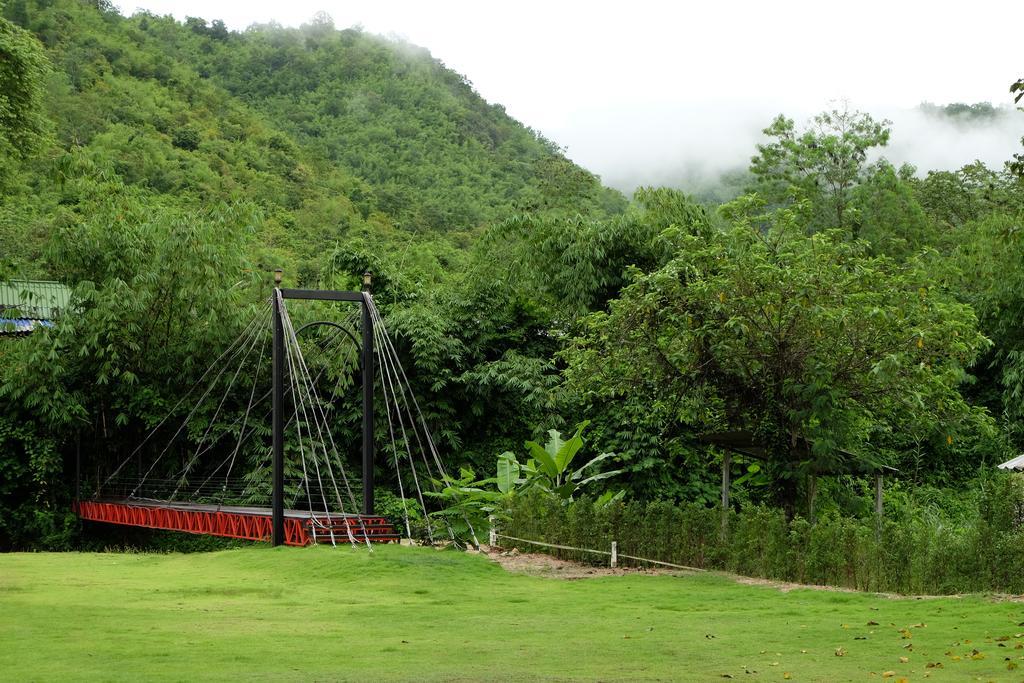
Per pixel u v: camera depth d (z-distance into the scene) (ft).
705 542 52.21
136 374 89.56
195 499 88.02
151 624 34.58
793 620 35.53
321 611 39.19
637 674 25.43
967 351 54.75
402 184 270.87
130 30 309.83
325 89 341.21
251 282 95.30
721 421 62.28
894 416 58.54
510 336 91.81
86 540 86.94
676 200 90.84
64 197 152.66
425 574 50.55
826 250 55.93
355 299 70.18
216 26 370.73
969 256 91.40
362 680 24.43
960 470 91.45
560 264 89.45
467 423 92.94
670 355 56.24
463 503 69.31
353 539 62.59
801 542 47.73
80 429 86.33
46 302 100.01
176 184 197.57
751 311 53.67
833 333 52.54
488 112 384.27
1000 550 41.24
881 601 39.86
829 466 54.13
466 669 26.20
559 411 88.74
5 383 82.17
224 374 90.79
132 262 88.79
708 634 32.48
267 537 67.36
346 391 93.56
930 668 25.84
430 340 88.38
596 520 56.03
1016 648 28.17
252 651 29.04
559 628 34.40
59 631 32.53
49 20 269.23
